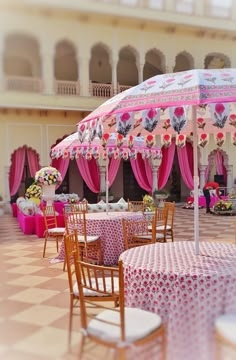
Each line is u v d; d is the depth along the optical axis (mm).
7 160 11781
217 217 12586
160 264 3088
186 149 16672
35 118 12016
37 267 6004
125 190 19016
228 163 17594
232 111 4000
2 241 8570
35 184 11664
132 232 6375
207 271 2836
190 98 2828
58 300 4305
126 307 2859
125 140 5383
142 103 3020
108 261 6270
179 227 10297
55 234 6840
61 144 7605
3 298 4406
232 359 1697
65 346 2824
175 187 19766
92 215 6926
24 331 3281
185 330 2186
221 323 2102
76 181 17891
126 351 2193
